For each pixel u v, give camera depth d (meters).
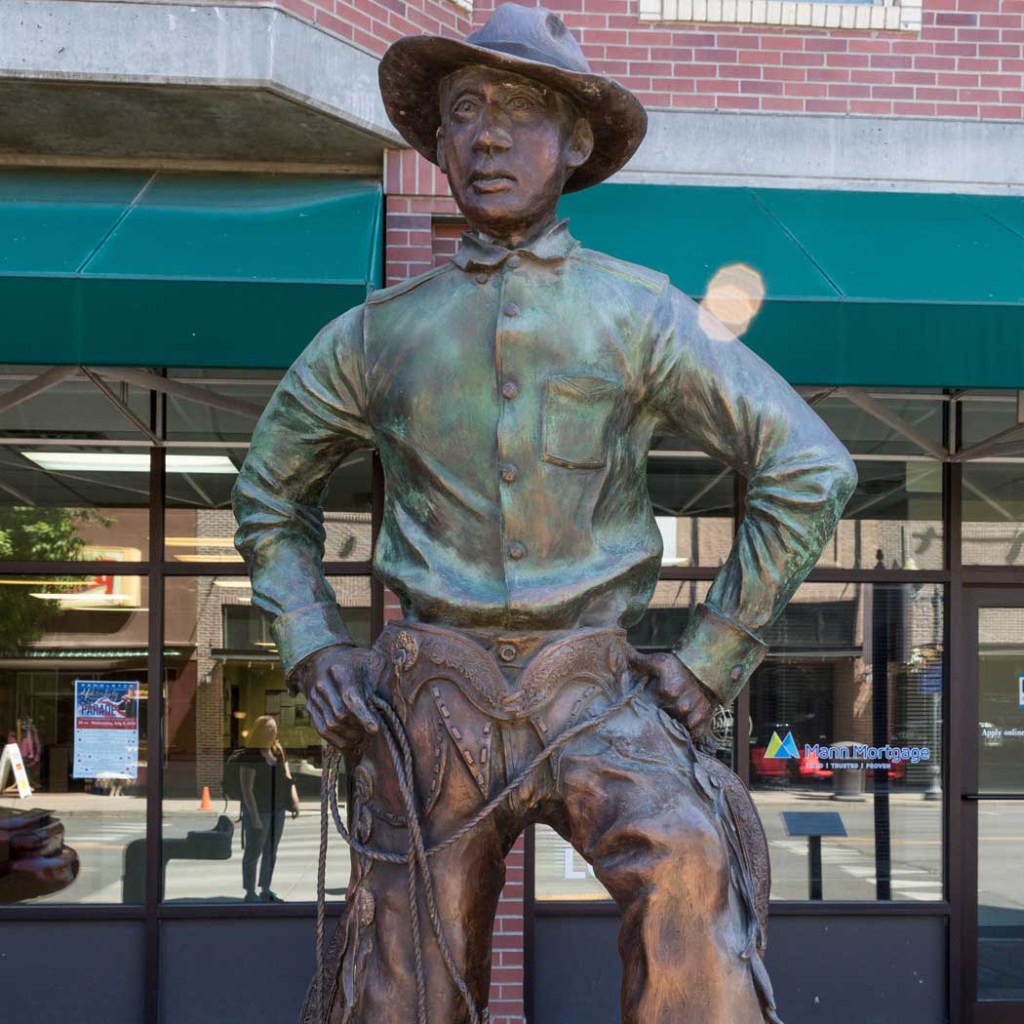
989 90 6.98
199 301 5.03
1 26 5.98
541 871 6.85
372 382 2.44
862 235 6.14
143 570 6.96
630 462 2.41
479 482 2.32
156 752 6.91
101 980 6.77
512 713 2.24
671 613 7.09
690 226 6.19
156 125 6.43
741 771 7.17
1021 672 7.33
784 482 2.34
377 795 2.32
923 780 7.21
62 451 6.97
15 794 6.90
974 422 7.27
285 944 6.79
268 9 6.02
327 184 6.66
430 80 2.45
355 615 6.92
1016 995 7.18
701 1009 2.12
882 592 7.29
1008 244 6.08
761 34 6.89
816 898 7.14
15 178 6.59
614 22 6.85
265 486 2.56
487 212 2.34
